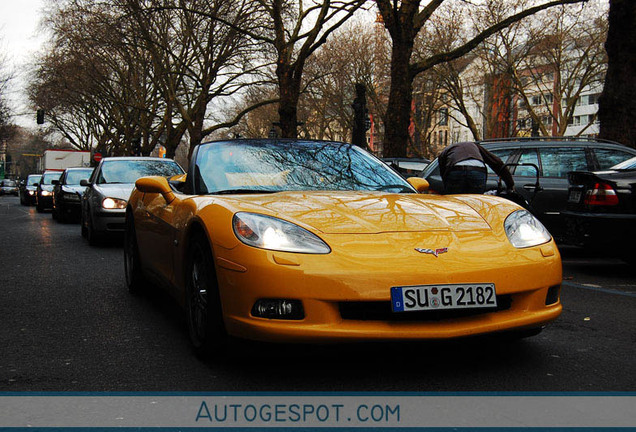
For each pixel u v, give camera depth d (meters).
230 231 3.22
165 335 4.13
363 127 19.36
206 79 34.72
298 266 3.00
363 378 3.18
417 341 3.02
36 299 5.44
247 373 3.28
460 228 3.38
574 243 6.92
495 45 36.62
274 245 3.08
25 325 4.45
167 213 4.36
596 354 3.62
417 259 3.07
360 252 3.07
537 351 3.68
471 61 40.75
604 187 6.60
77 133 65.94
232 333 3.17
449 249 3.16
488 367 3.36
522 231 3.45
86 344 3.91
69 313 4.85
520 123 42.75
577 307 5.09
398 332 2.99
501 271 3.14
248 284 3.05
